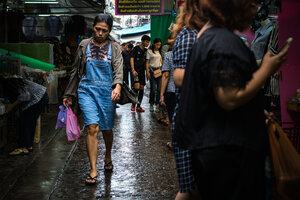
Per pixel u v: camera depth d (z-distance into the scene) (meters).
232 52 1.56
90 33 13.75
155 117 8.89
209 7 1.72
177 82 2.16
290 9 3.60
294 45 3.58
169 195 3.72
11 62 5.56
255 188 1.61
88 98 4.09
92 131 4.04
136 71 9.62
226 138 1.61
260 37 4.48
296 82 3.59
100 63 4.12
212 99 1.64
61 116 4.26
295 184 1.49
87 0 9.49
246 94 1.55
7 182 4.02
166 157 5.22
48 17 10.22
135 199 3.60
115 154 5.34
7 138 5.68
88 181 3.99
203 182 1.73
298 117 3.55
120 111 9.88
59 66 10.63
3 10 7.75
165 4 11.82
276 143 1.61
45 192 3.75
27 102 5.08
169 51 5.61
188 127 1.69
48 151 5.42
